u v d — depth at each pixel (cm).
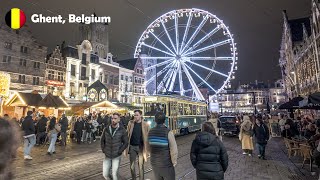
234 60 3422
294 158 1290
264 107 9688
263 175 923
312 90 3194
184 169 1020
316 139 1026
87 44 4556
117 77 5234
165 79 3778
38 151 1498
